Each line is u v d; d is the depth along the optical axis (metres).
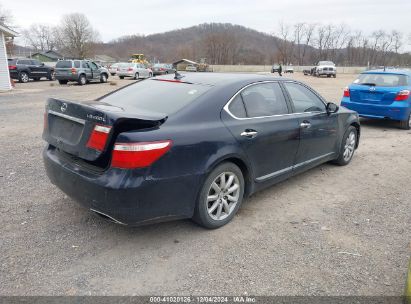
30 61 28.53
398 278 3.14
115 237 3.68
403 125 9.55
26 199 4.51
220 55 98.94
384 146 7.85
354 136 6.45
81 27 91.00
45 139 3.98
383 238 3.82
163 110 3.69
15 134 8.32
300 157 4.97
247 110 4.16
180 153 3.37
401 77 9.39
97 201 3.25
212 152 3.64
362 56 94.19
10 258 3.27
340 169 6.14
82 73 25.00
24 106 13.50
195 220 3.78
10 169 5.66
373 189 5.24
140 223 3.32
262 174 4.38
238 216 4.23
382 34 91.25
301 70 74.62
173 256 3.38
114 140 3.19
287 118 4.62
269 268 3.23
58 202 4.44
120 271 3.14
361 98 9.66
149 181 3.19
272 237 3.77
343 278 3.12
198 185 3.57
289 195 4.93
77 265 3.20
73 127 3.55
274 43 105.25
